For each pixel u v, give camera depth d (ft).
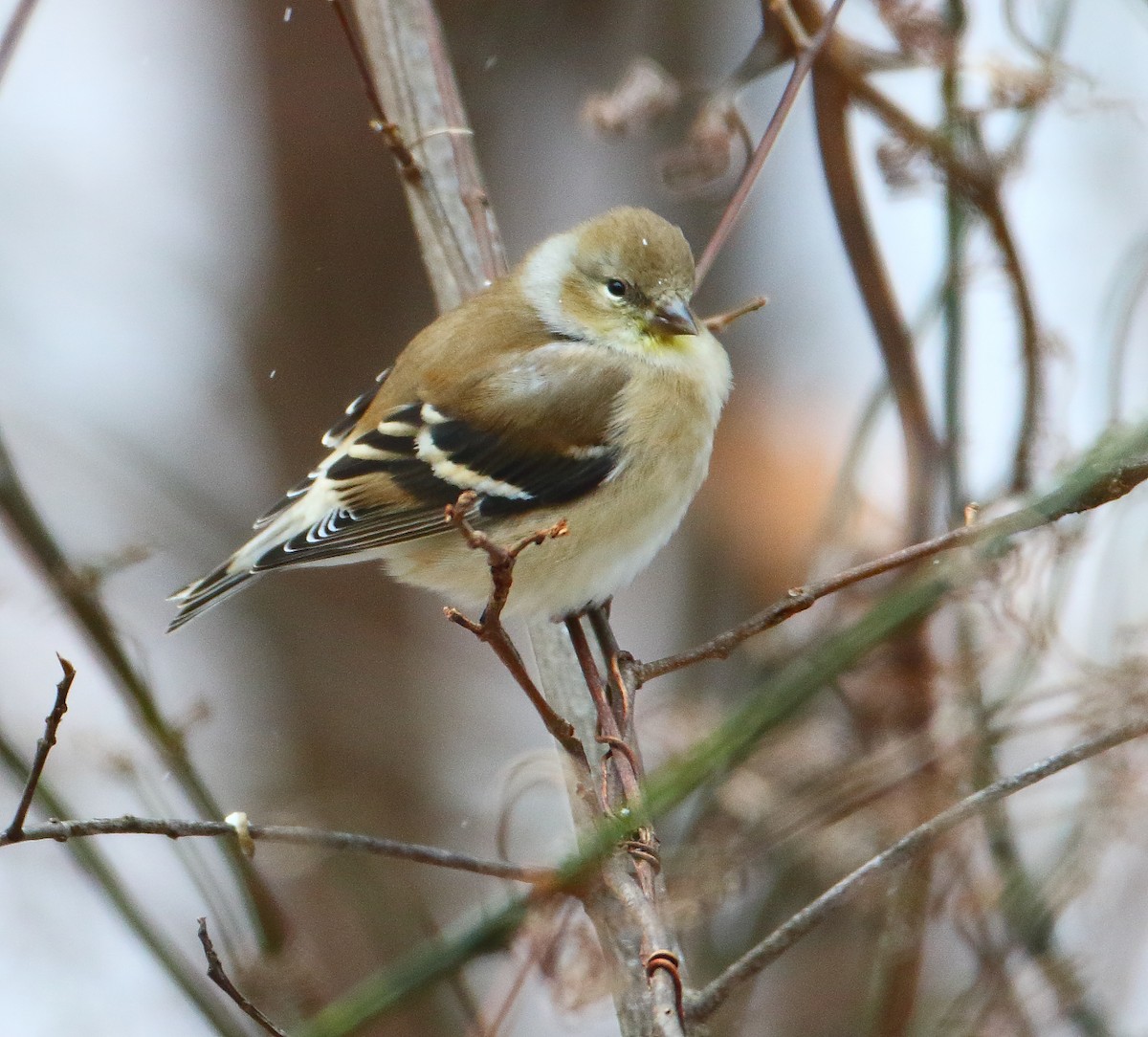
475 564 30.71
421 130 31.99
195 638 49.01
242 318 51.78
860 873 22.54
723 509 49.73
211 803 33.04
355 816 44.55
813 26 32.76
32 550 32.58
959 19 32.60
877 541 36.70
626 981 23.44
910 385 35.55
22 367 51.37
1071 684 31.53
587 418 30.27
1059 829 36.73
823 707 34.76
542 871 21.85
